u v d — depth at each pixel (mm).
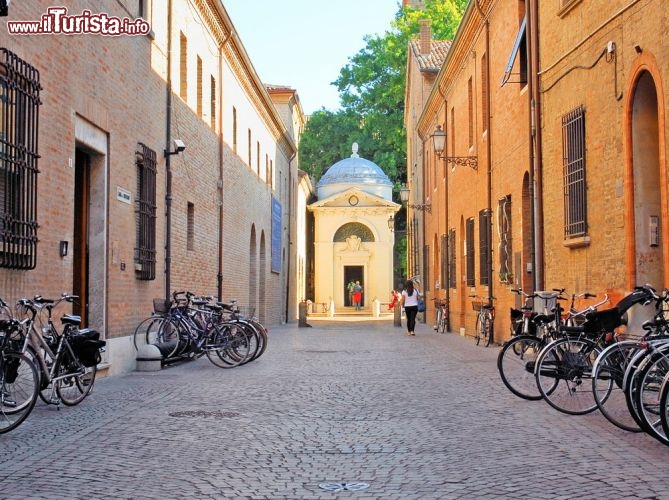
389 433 9031
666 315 10797
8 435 8789
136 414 10320
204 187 23656
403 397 12000
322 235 71688
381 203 71125
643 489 6348
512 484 6598
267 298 38406
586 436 8703
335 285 72188
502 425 9469
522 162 19344
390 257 71750
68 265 12742
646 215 12492
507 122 21094
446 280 33062
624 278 12812
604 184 13688
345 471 7184
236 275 29312
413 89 48844
